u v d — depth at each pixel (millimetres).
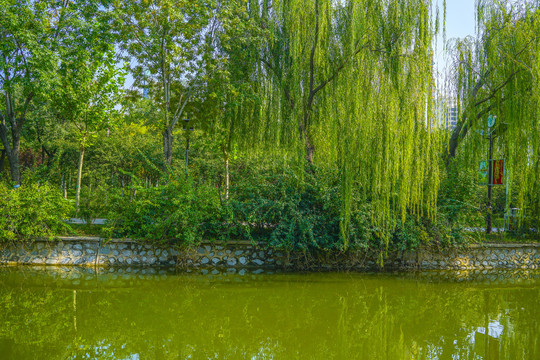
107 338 6949
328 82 13195
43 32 13203
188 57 15195
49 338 6836
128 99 17188
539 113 12789
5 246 12289
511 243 14648
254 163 15320
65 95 15266
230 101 14102
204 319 8133
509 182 13695
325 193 12898
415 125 11555
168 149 15578
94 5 14188
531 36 13188
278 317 8391
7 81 13297
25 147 28625
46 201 12305
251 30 13906
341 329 7762
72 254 12594
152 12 14297
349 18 12266
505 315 8867
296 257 13367
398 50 11641
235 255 13320
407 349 6754
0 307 8477
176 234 12711
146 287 10445
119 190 13328
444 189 14375
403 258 13953
